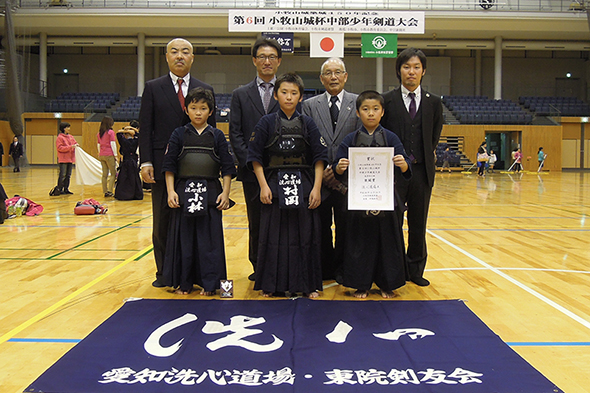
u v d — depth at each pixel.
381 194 2.48
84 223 5.24
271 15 10.76
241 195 8.73
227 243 4.23
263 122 2.64
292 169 2.60
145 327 2.11
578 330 2.14
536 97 21.06
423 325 2.15
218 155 2.74
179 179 2.69
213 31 18.62
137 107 18.50
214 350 1.86
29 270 3.19
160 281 2.85
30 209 5.91
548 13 17.14
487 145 21.00
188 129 2.70
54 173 15.05
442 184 11.84
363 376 1.65
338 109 2.95
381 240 2.63
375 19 10.80
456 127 18.58
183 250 2.68
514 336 2.06
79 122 19.09
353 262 2.65
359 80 21.50
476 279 3.02
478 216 5.99
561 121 19.66
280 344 1.92
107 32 18.89
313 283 2.64
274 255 2.62
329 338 1.99
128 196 7.62
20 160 18.00
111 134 7.70
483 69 22.02
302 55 21.27
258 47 2.91
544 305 2.49
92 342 1.94
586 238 4.45
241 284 2.92
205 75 21.66
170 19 17.38
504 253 3.80
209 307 2.41
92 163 8.27
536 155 18.92
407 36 19.42
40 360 1.82
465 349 1.88
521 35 19.27
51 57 21.62
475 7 17.44
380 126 2.68
